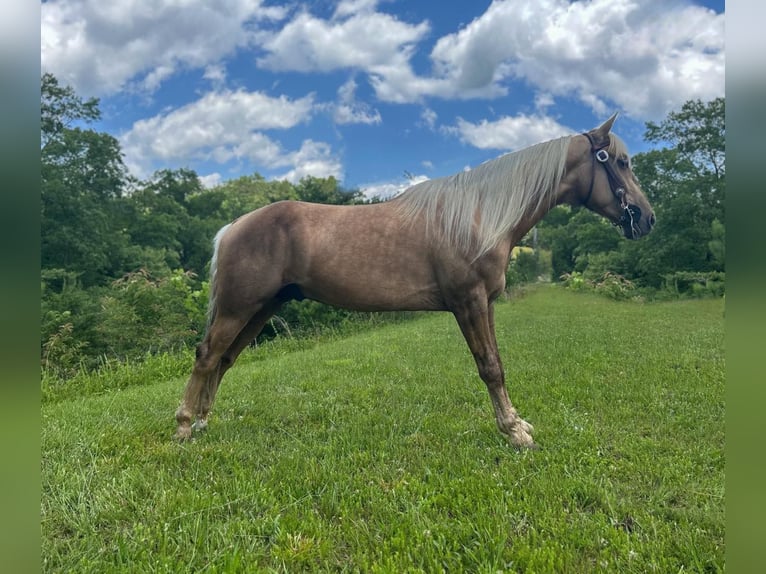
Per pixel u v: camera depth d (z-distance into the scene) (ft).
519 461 8.84
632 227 10.89
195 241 94.12
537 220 10.55
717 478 8.04
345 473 8.51
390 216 10.02
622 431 10.30
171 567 6.01
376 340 26.81
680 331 25.67
